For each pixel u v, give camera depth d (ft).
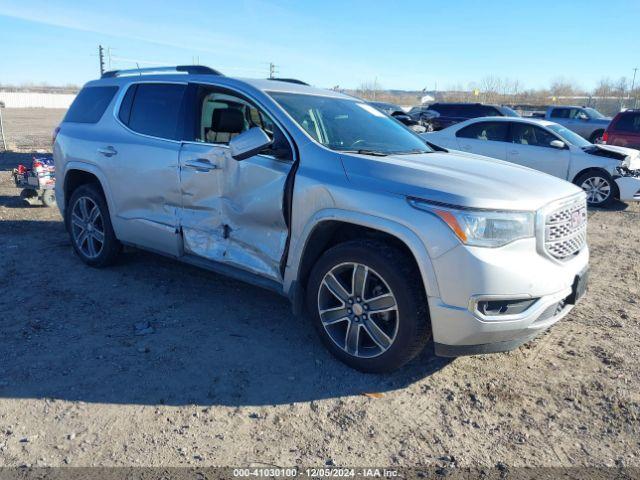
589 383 11.29
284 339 12.92
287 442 9.21
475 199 9.93
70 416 9.71
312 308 11.94
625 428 9.83
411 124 25.82
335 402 10.42
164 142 14.66
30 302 14.61
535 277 10.11
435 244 9.93
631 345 13.02
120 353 11.98
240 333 13.16
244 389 10.75
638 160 32.42
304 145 12.09
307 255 11.95
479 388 11.04
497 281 9.77
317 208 11.37
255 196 12.55
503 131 35.09
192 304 14.82
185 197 14.07
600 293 16.80
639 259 20.86
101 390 10.54
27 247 19.72
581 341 13.21
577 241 11.51
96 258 17.16
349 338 11.44
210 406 10.16
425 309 10.43
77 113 17.88
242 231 13.04
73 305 14.51
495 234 9.89
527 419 10.05
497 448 9.22
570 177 32.89
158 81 15.62
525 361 12.17
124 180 15.53
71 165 17.16
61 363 11.48
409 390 10.89
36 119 109.91
